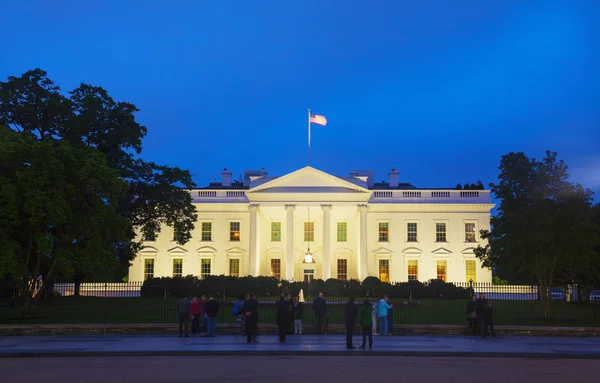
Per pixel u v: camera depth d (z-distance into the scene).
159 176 53.31
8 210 31.72
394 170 86.31
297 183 68.19
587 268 36.66
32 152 32.94
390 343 25.06
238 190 73.38
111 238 38.03
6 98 45.12
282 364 19.05
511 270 37.81
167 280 56.44
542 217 35.53
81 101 49.47
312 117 69.31
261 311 36.75
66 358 20.94
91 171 34.69
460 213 72.19
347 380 15.74
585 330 28.47
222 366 18.52
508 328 28.80
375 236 72.31
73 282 64.12
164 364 19.05
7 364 19.22
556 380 16.09
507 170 37.72
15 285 40.12
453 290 54.34
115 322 32.00
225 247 72.31
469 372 17.44
